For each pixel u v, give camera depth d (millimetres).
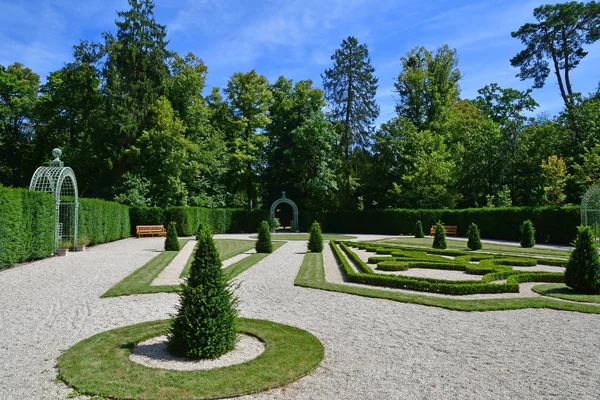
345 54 43875
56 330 6719
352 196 43844
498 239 29859
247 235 34438
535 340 6363
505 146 37750
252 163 41344
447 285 9805
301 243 25469
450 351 5836
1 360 5398
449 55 41625
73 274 12055
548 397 4418
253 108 40656
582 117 34500
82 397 4371
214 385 4621
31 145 40344
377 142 42031
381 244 22359
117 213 27109
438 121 41438
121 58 33594
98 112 32844
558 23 37125
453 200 37625
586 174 29438
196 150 34906
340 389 4594
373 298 9352
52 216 16484
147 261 15039
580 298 9250
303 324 7199
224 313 5586
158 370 5000
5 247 12867
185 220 32625
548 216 26516
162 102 33531
